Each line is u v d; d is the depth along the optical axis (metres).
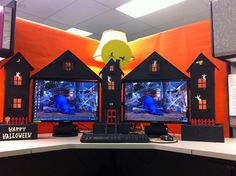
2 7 1.29
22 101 1.37
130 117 1.54
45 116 1.46
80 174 1.86
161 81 1.48
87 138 1.18
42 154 1.64
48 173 1.66
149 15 3.93
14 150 0.94
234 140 1.29
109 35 1.94
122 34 2.00
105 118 1.43
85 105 1.55
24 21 1.60
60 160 1.74
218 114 1.48
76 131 1.53
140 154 1.89
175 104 1.42
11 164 1.48
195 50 1.61
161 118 1.46
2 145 1.05
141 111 1.51
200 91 1.34
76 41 1.86
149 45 1.85
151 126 1.48
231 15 1.23
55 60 1.71
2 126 1.22
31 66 1.49
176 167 1.67
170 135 1.39
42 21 4.22
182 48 1.67
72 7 3.64
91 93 1.57
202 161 1.54
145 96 1.51
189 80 1.39
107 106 1.45
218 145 1.10
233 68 1.44
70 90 1.53
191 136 1.26
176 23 4.27
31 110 1.43
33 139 1.29
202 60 1.36
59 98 1.50
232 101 1.40
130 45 1.97
